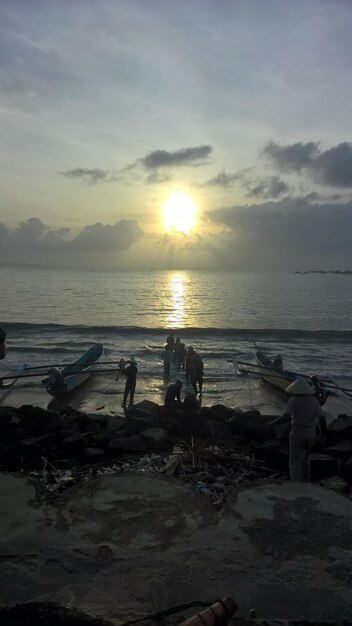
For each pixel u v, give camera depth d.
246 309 59.09
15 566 4.20
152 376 22.14
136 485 5.82
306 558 4.42
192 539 4.68
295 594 3.95
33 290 88.50
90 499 5.44
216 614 3.10
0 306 57.28
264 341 33.25
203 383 21.16
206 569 4.23
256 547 4.58
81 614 3.67
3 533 4.70
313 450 9.27
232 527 4.91
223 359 26.91
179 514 5.15
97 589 3.95
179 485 5.86
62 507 5.25
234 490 5.75
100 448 8.88
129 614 3.68
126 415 11.54
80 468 7.84
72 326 36.66
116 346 30.23
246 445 9.44
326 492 5.73
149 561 4.32
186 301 70.06
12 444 8.53
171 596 3.89
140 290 95.50
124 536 4.71
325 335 35.03
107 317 48.62
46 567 4.20
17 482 5.81
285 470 8.46
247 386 20.81
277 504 5.40
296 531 4.86
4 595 3.86
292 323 46.22
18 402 17.78
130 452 8.62
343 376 23.30
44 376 21.47
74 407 17.17
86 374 21.12
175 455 8.16
